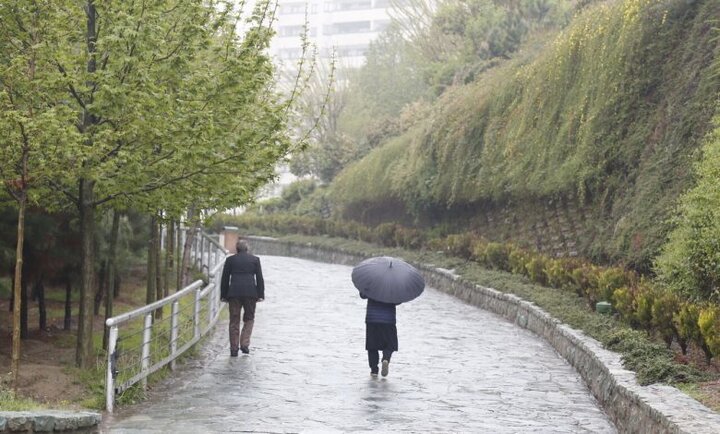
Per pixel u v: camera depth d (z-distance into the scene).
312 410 14.34
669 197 22.86
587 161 27.55
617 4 29.22
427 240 46.81
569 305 24.27
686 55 24.80
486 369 18.80
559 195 31.50
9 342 18.58
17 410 11.12
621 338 16.98
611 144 26.83
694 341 14.88
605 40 28.16
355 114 78.00
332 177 76.94
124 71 14.66
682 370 13.66
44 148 13.58
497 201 37.53
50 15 13.94
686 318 14.80
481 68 53.00
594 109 27.77
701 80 23.23
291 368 18.44
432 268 39.78
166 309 25.25
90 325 16.03
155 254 23.36
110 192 15.73
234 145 15.68
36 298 24.83
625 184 26.27
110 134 14.17
